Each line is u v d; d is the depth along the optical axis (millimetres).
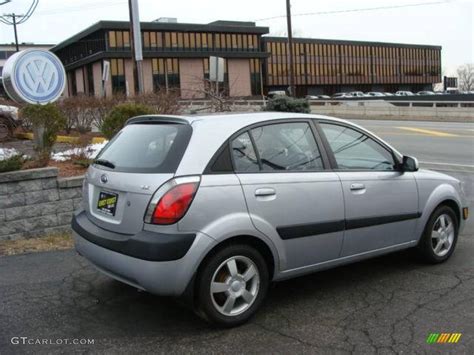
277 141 4395
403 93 86125
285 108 19484
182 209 3744
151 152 4148
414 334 3891
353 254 4734
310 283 5008
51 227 6727
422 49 117062
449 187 5504
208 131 4070
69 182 6797
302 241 4324
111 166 4328
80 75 75562
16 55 8578
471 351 3635
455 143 17359
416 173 5258
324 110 40812
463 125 26125
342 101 45938
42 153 7691
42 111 8211
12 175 6387
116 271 3979
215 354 3641
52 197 6707
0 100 15734
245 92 75938
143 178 3922
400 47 112125
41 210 6637
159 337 3904
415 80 116562
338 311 4336
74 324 4137
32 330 4031
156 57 68562
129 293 4785
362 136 5012
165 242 3701
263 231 4066
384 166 5066
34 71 8773
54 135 8367
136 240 3791
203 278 3867
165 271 3715
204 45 72062
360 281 5039
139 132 4461
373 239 4848
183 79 70375
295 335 3910
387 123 28938
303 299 4609
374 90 108750
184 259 3734
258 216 4047
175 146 3996
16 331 4016
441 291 4738
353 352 3637
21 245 6293
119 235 4000
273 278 4266
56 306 4496
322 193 4426
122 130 4801
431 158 14250
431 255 5406
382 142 5129
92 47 70312
